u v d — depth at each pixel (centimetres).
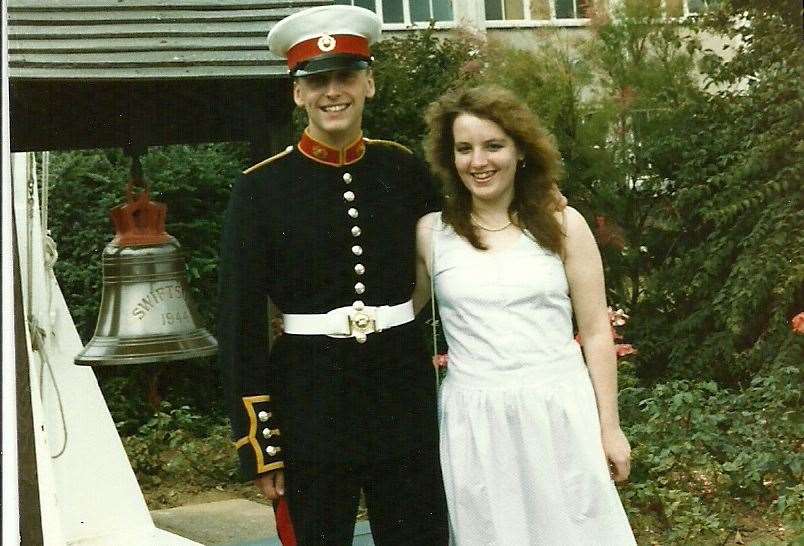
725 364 642
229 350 260
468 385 259
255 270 263
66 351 409
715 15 675
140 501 414
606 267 681
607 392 261
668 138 665
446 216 265
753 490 452
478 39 764
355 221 268
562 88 664
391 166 277
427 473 267
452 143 265
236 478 611
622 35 672
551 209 260
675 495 440
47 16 263
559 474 254
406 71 738
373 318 265
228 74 264
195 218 739
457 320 261
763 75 652
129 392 707
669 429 488
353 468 262
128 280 275
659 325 672
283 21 260
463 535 260
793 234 617
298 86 264
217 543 480
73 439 404
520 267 256
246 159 757
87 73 254
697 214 672
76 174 702
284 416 264
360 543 384
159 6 272
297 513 262
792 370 537
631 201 680
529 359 255
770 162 637
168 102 267
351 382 262
